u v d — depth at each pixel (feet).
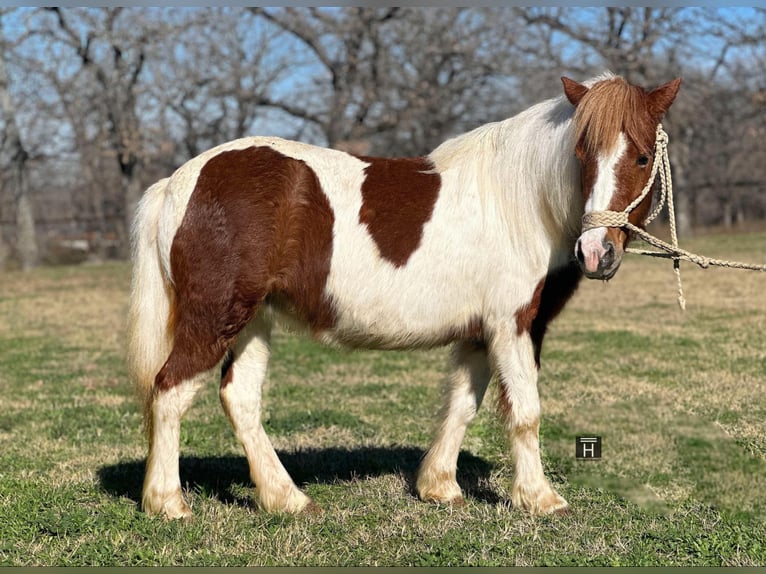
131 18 92.27
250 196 14.19
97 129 102.27
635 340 34.27
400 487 16.75
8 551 13.12
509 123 15.11
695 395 24.00
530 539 13.60
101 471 17.83
